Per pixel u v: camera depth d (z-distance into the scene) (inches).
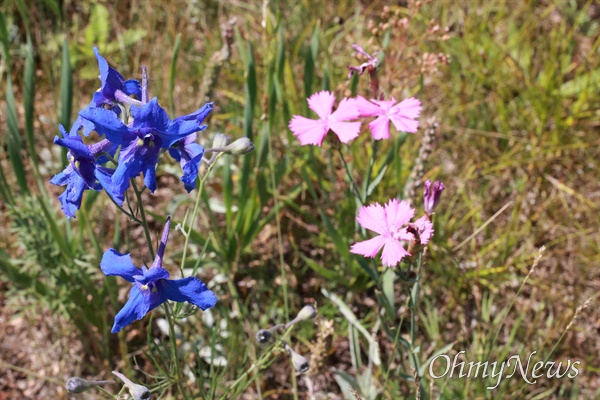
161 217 21.0
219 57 21.6
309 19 26.3
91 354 21.6
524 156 24.5
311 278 22.6
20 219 20.6
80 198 15.4
